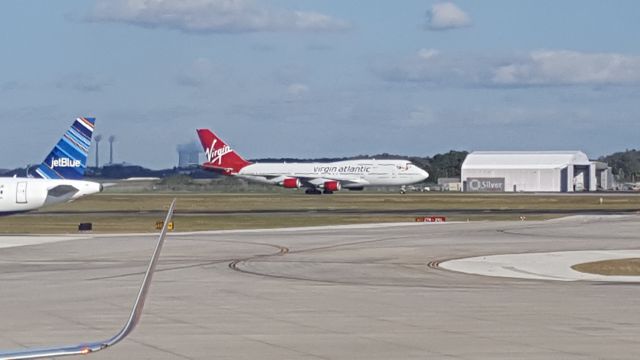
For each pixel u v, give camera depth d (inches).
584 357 1163.9
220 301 1766.7
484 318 1518.2
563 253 2888.8
